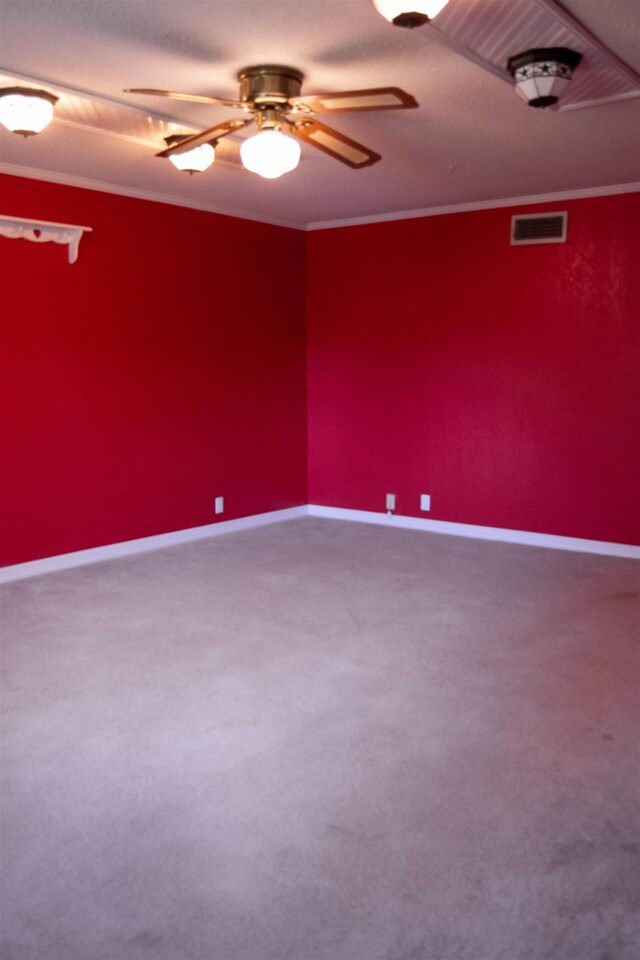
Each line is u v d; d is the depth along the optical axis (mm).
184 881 2129
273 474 6539
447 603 4426
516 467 5793
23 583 4805
